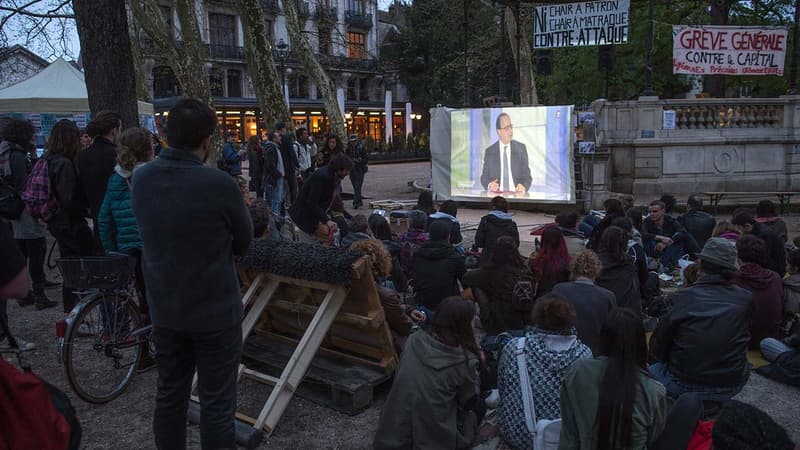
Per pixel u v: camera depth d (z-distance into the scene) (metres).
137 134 4.40
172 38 19.08
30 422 1.79
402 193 18.72
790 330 5.28
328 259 4.09
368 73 50.50
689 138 13.81
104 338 4.41
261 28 17.12
